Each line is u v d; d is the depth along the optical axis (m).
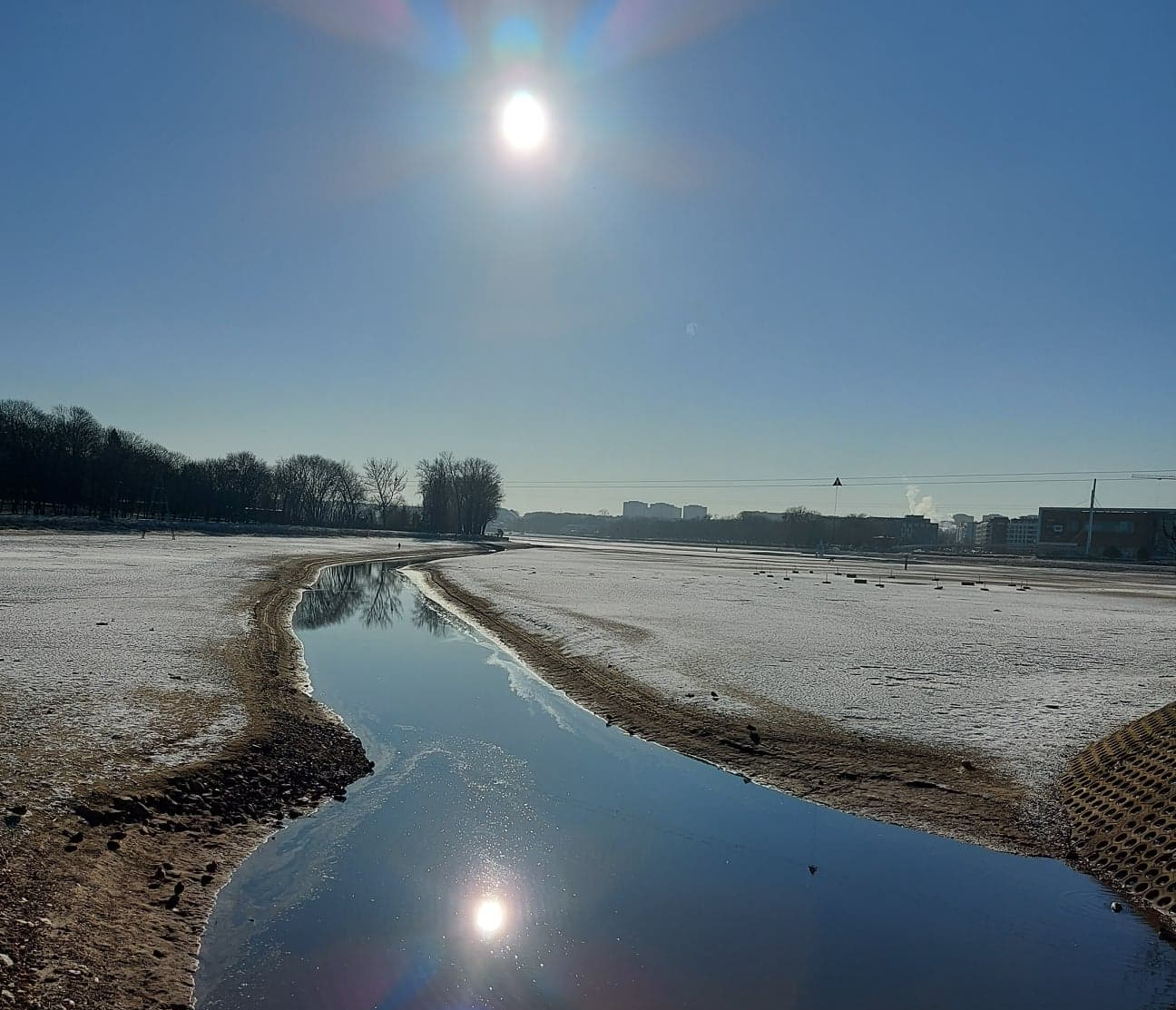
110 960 6.99
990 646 25.47
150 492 110.06
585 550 116.38
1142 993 7.53
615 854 10.37
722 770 13.83
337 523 151.25
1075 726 15.39
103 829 9.21
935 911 9.04
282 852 9.95
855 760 13.77
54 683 14.90
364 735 15.20
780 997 7.30
